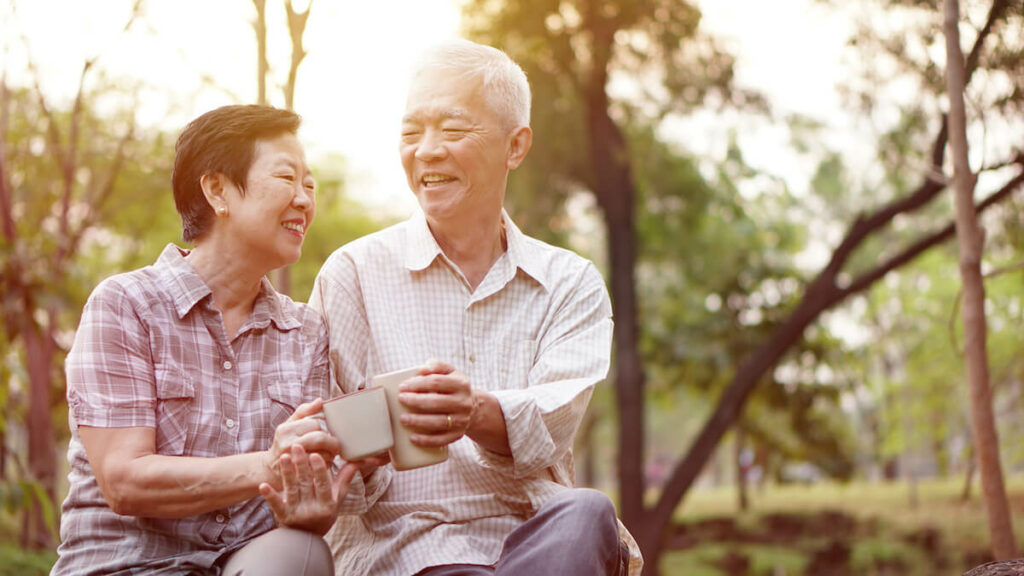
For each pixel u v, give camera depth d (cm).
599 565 165
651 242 1405
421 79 205
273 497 159
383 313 204
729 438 1892
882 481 2559
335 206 1506
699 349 1565
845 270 1720
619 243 1171
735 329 1553
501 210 213
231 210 179
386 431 165
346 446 164
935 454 2050
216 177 179
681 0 1040
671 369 1641
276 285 299
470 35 1035
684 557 1653
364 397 165
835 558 1588
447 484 194
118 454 163
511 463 185
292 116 183
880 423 1941
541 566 163
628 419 1162
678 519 1988
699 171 1305
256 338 185
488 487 194
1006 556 312
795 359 1517
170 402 172
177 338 175
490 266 212
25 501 435
